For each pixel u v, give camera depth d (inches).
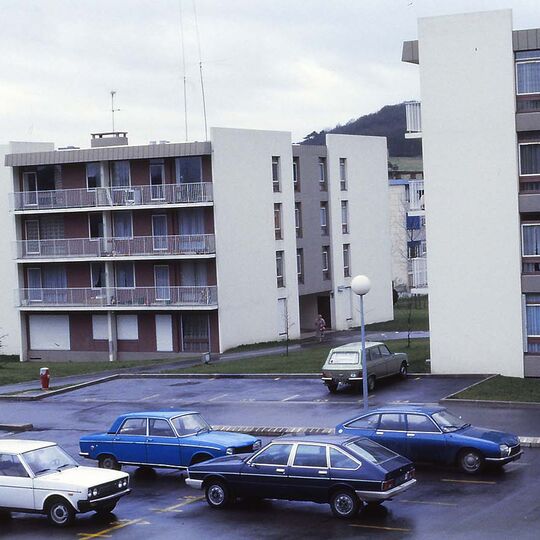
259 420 1395.2
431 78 1631.4
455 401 1412.4
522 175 1596.9
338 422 1334.9
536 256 1598.2
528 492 935.0
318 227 2859.3
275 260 2610.7
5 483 935.0
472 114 1612.9
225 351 2409.0
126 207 2442.2
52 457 970.1
